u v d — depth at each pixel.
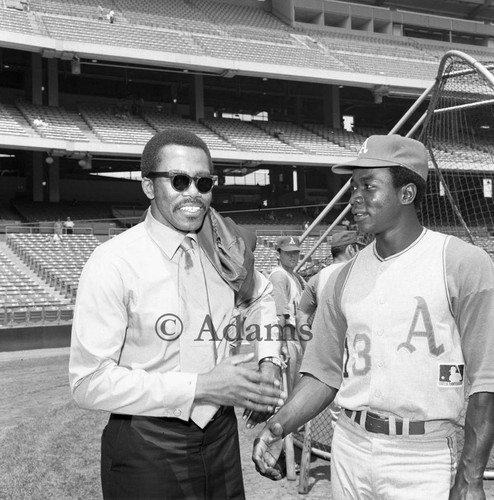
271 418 2.08
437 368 1.80
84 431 5.80
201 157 1.98
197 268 2.01
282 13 35.34
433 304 1.80
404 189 1.89
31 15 25.61
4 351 13.88
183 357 1.94
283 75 27.50
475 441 1.75
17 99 27.36
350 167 1.92
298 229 27.78
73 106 32.34
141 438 1.90
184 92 34.72
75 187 31.02
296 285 4.72
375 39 35.75
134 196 32.56
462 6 38.16
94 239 22.48
